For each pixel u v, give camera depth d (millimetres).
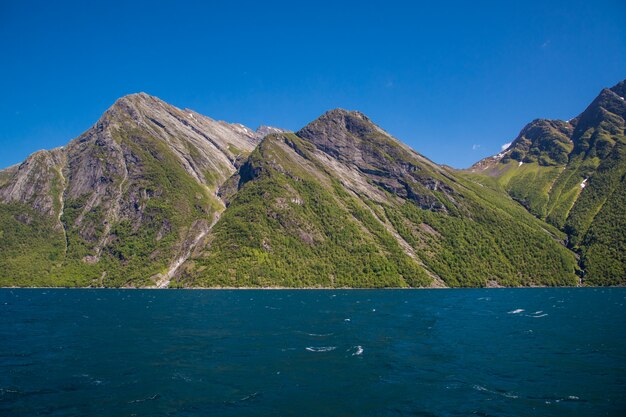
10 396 37906
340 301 136500
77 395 38281
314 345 59688
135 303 130500
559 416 33625
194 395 38344
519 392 39188
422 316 92500
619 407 35469
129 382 42156
